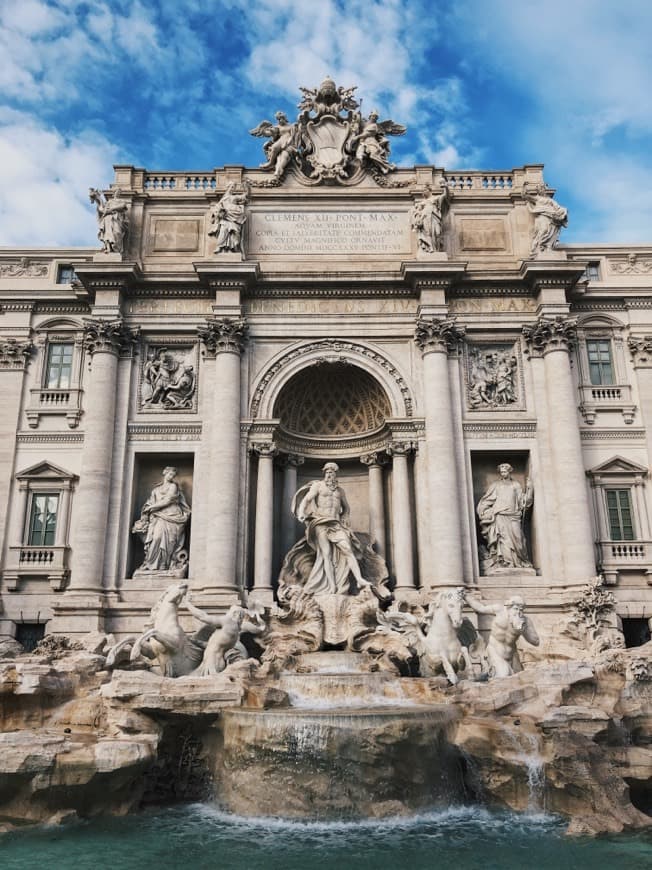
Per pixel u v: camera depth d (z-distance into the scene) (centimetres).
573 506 2814
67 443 3036
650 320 3206
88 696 1988
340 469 3303
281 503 3134
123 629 2722
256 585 2797
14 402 3078
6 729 1898
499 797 1736
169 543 2869
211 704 1862
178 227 3253
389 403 3052
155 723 1859
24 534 2925
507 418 3002
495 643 2275
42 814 1636
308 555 2891
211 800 1839
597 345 3209
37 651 2525
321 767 1675
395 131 3381
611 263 3309
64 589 2856
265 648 2497
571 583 2747
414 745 1703
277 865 1347
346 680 2083
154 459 3053
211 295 3127
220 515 2788
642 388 3111
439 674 2264
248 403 3002
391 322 3119
